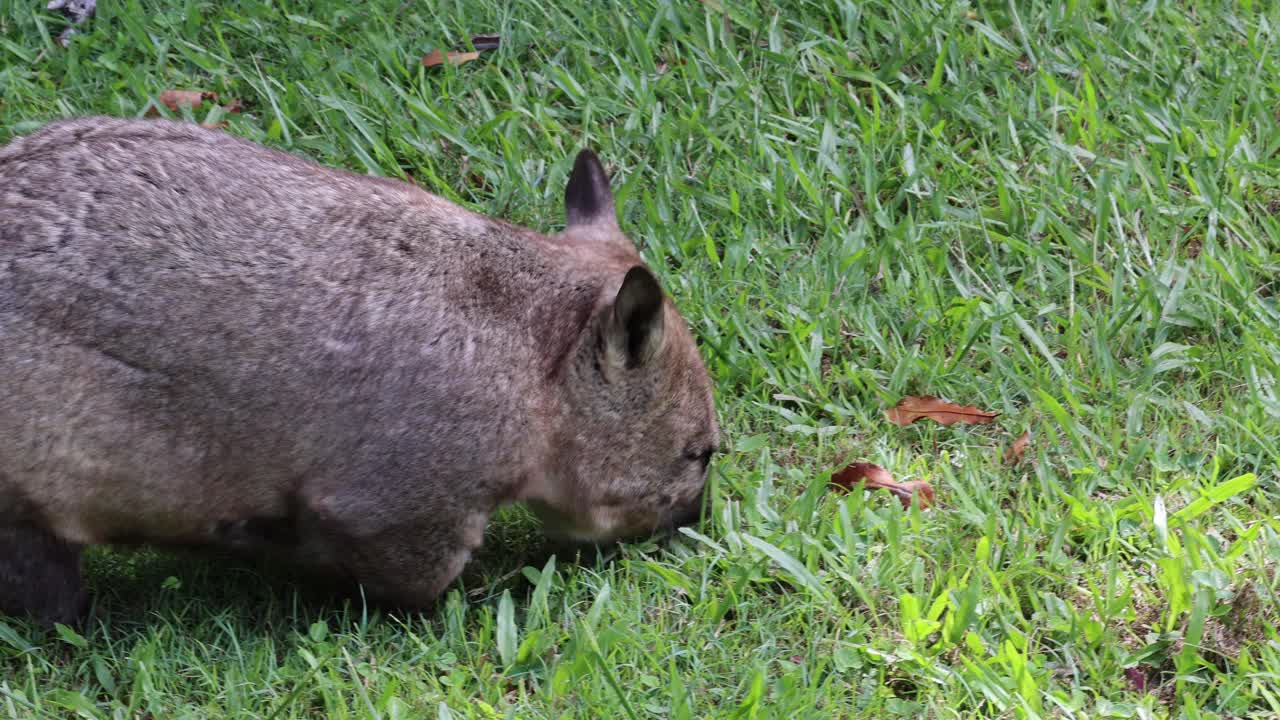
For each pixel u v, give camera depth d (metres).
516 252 7.30
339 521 6.98
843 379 8.94
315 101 10.41
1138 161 10.16
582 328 7.27
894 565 7.56
